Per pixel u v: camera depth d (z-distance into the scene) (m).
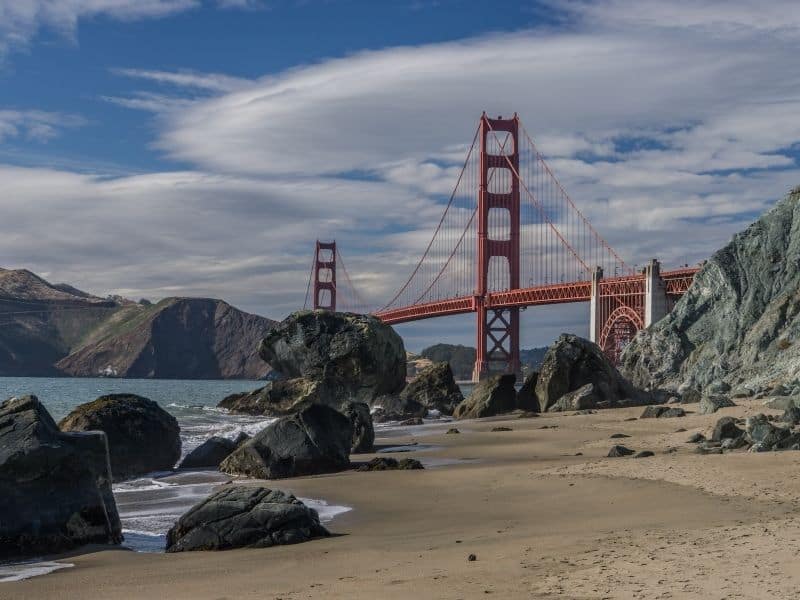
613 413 59.38
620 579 12.20
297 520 18.66
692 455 28.88
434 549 16.23
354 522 20.84
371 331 76.62
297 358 77.25
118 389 177.38
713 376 84.50
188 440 47.66
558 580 12.45
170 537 19.06
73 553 18.44
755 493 20.44
